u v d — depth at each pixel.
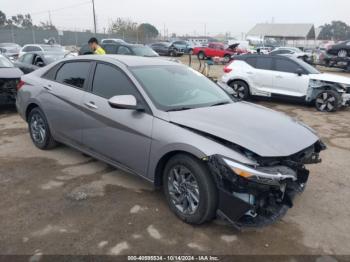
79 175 4.61
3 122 7.45
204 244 3.20
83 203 3.87
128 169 4.04
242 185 3.01
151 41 57.47
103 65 4.47
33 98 5.34
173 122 3.56
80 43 49.75
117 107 3.72
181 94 4.15
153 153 3.65
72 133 4.76
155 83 4.11
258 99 11.55
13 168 4.81
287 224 3.59
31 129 5.64
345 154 5.87
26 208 3.75
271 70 10.52
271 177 3.00
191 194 3.41
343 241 3.34
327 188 4.48
